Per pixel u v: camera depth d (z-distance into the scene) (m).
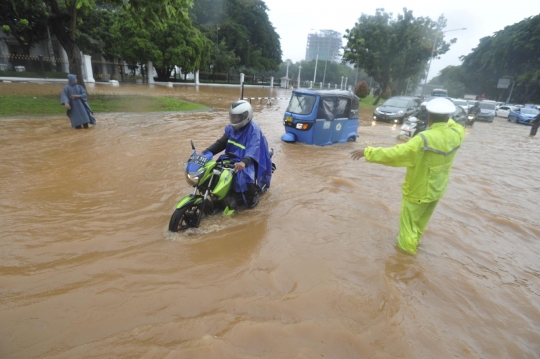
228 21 46.94
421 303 2.90
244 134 4.34
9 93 14.48
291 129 9.30
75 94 9.10
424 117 10.98
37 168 5.83
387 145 10.47
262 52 52.53
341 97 9.58
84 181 5.30
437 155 3.34
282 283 3.00
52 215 4.07
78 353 2.13
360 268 3.34
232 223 4.17
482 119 23.30
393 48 29.34
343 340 2.38
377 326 2.55
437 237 4.19
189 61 30.61
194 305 2.64
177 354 2.15
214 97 23.20
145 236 3.68
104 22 28.38
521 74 48.22
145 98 17.23
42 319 2.41
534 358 2.38
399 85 33.97
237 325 2.43
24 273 2.92
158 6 12.09
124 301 2.64
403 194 3.65
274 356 2.19
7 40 27.58
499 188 6.58
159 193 4.93
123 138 8.55
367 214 4.70
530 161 9.57
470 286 3.20
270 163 4.82
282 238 3.85
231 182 4.17
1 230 3.63
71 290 2.73
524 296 3.13
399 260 3.55
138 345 2.22
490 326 2.69
